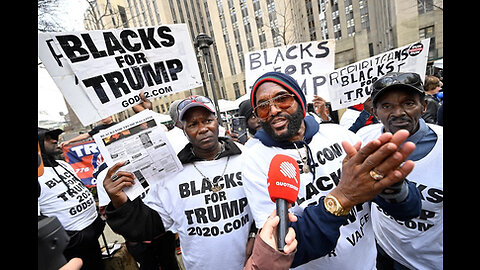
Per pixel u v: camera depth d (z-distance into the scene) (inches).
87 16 315.3
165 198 60.4
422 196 51.1
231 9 1160.8
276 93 45.4
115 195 53.5
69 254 83.4
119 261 97.5
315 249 30.3
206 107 57.9
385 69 87.4
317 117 131.3
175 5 1251.2
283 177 32.7
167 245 88.7
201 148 60.0
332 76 101.3
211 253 57.7
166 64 66.4
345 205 28.0
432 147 50.5
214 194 59.2
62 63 54.4
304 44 107.2
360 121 97.8
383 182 25.0
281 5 850.8
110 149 53.9
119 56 60.9
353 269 42.9
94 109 57.6
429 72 263.9
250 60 113.0
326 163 46.2
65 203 85.3
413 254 55.1
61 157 187.0
